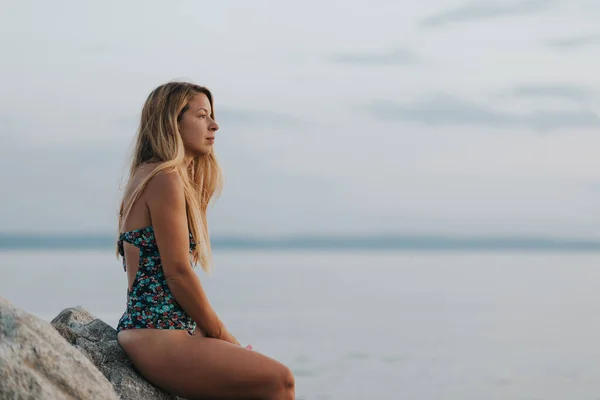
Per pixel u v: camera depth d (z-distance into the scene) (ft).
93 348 13.85
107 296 78.69
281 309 78.54
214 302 83.66
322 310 78.84
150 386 13.76
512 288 117.91
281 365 13.76
